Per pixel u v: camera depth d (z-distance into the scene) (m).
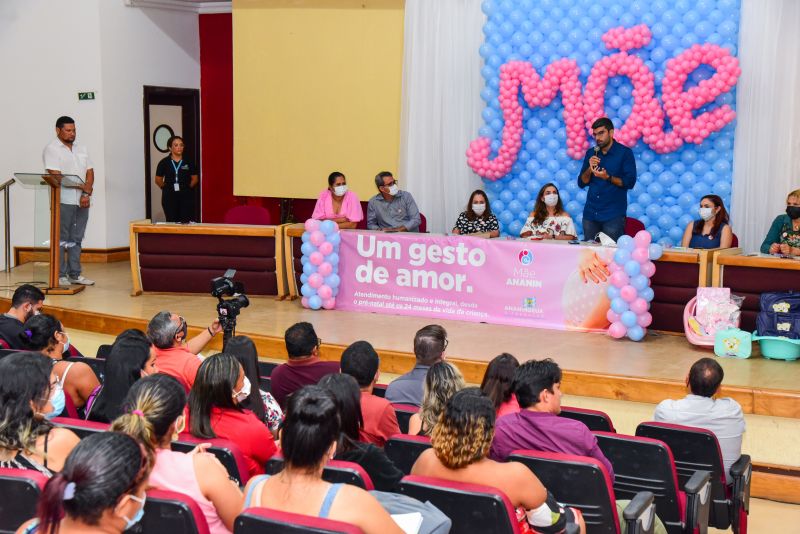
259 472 3.59
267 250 9.06
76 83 11.43
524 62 9.52
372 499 2.47
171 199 11.28
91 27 11.29
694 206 9.11
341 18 10.84
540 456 3.36
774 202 8.90
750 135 8.91
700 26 8.77
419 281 8.26
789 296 6.84
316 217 8.91
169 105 12.34
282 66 11.23
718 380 4.52
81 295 9.22
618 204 8.24
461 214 9.34
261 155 11.48
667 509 3.85
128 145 11.74
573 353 6.89
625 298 7.29
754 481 5.56
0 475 2.74
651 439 3.84
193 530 2.57
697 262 7.37
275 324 7.84
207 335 5.68
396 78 10.69
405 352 6.79
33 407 3.04
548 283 7.77
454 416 2.96
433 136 10.38
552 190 8.69
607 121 8.02
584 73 9.37
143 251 9.20
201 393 3.51
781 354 6.73
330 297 8.52
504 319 7.97
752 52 8.81
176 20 12.21
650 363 6.57
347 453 3.33
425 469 3.07
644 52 9.12
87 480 2.04
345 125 11.01
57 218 9.12
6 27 11.63
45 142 11.61
